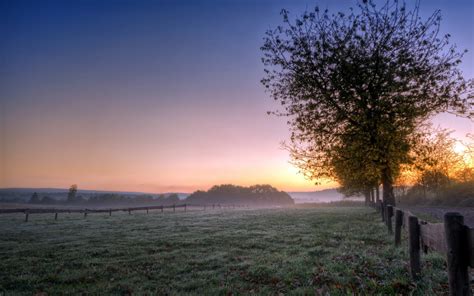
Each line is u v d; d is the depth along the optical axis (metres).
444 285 5.44
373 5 18.02
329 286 6.01
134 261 9.91
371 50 17.53
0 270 9.28
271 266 8.05
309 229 16.11
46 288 7.28
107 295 6.53
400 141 16.78
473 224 13.50
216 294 6.16
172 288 6.84
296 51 18.62
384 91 16.61
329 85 17.75
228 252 10.70
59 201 177.12
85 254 11.46
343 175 21.09
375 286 5.68
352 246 10.25
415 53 17.02
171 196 197.38
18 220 30.23
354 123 17.61
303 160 19.88
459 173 41.09
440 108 16.72
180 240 14.03
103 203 172.12
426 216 19.86
